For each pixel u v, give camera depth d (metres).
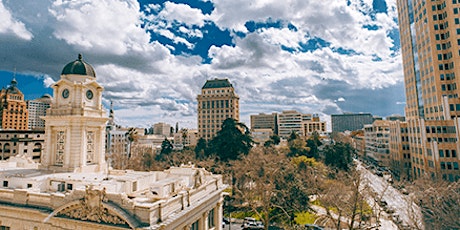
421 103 99.31
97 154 41.28
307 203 61.31
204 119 173.50
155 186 31.52
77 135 38.47
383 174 108.38
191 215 29.12
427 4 92.12
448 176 77.38
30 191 29.11
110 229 23.34
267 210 49.56
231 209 65.00
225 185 39.72
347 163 87.88
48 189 33.16
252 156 81.56
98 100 42.19
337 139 167.12
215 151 97.62
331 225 54.84
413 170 97.62
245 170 71.31
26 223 27.72
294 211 60.19
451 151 78.38
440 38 88.75
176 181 34.78
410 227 43.41
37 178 33.53
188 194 28.95
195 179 32.19
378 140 136.62
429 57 91.69
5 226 28.77
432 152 81.75
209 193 34.53
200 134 173.12
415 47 103.81
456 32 84.44
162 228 23.52
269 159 76.12
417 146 93.62
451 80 85.62
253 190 63.47
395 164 112.88
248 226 53.69
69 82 38.59
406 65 114.19
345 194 49.88
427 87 94.00
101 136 41.97
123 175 37.19
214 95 172.00
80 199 25.14
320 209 66.19
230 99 169.25
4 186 34.38
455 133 78.38
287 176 64.75
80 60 41.34
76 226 24.91
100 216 24.05
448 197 45.84
